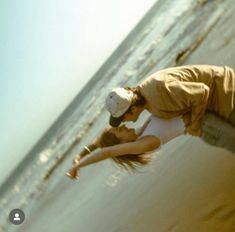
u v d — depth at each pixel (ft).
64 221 16.93
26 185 76.64
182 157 10.68
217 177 9.43
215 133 7.10
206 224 8.75
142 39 80.33
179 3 59.67
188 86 6.65
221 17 20.83
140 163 7.36
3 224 21.74
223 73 7.06
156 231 9.97
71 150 46.11
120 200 12.53
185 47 26.45
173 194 10.19
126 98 6.91
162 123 6.91
